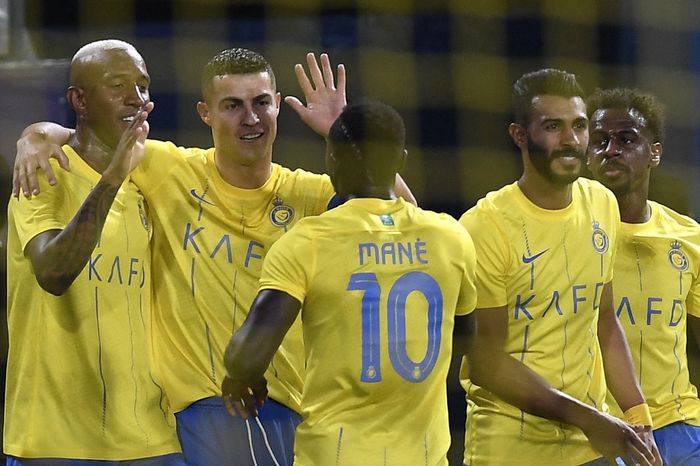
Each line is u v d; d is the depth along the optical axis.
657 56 22.00
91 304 14.02
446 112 21.97
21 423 14.12
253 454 14.64
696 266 16.75
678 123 21.30
